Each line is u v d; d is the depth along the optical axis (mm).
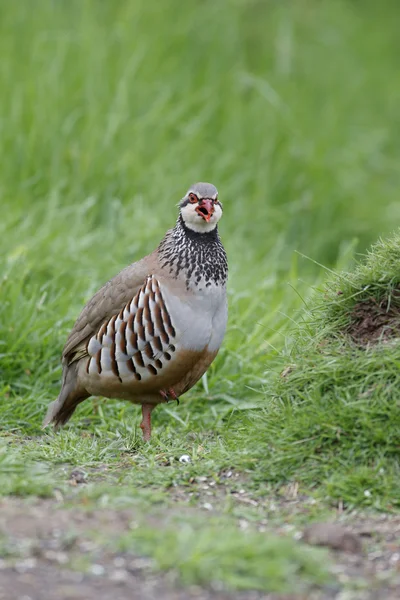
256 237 17594
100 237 14758
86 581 5922
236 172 18719
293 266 14219
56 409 10078
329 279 9422
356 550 6758
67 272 13461
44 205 15633
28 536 6422
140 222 15297
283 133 19875
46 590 5781
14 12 19469
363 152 21469
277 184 19250
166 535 6406
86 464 8539
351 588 6094
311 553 6418
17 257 12977
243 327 12586
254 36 22578
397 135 23016
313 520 7324
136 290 9430
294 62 23250
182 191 17078
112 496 7414
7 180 16328
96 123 17391
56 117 17156
